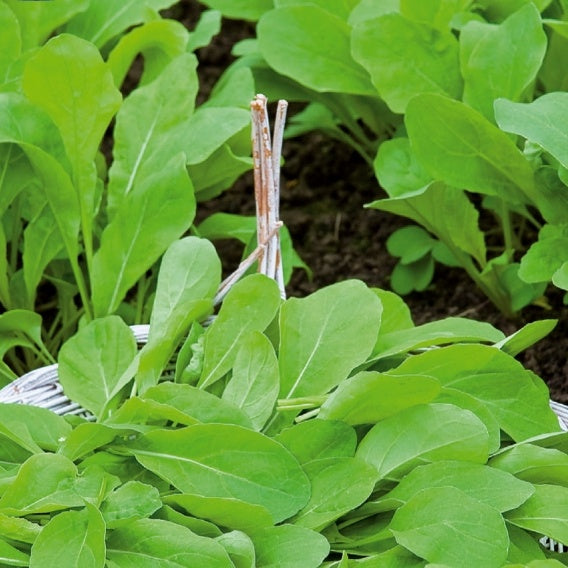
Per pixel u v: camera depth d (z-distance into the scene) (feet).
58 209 5.40
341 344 5.02
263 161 5.10
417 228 5.90
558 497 4.75
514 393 4.96
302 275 6.04
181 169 5.32
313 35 5.80
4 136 5.31
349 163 6.39
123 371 5.09
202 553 4.65
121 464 4.88
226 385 5.03
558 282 5.17
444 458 4.81
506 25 5.49
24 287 5.58
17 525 4.69
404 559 4.70
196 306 5.05
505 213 5.68
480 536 4.66
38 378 5.11
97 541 4.65
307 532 4.70
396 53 5.59
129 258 5.34
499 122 5.11
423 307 5.90
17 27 5.48
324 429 4.85
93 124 5.32
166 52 5.70
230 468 4.81
